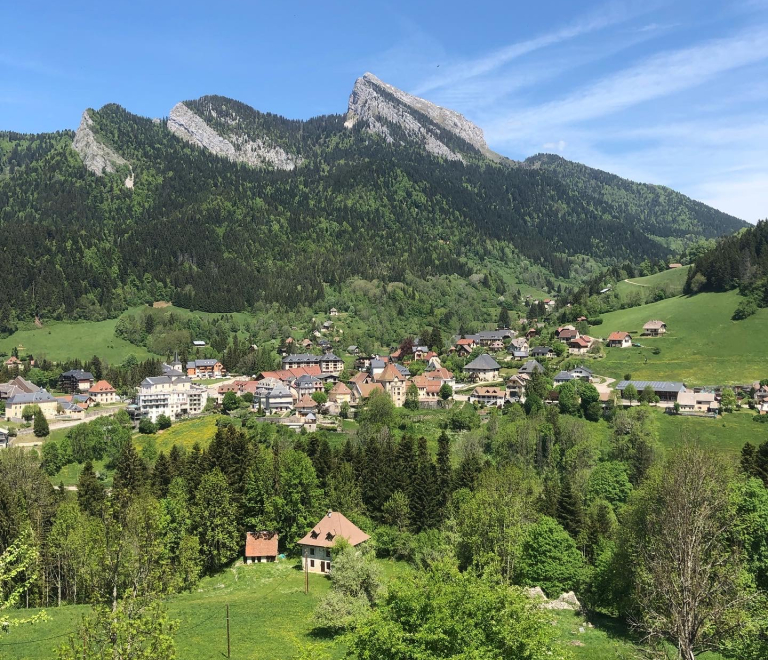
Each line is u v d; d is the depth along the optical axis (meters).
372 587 71.19
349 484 116.25
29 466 130.62
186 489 111.44
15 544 37.03
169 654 37.38
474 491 106.31
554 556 77.00
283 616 73.56
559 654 38.50
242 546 110.25
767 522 56.62
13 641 60.94
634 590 58.72
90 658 34.75
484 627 37.44
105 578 52.38
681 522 38.06
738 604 38.72
